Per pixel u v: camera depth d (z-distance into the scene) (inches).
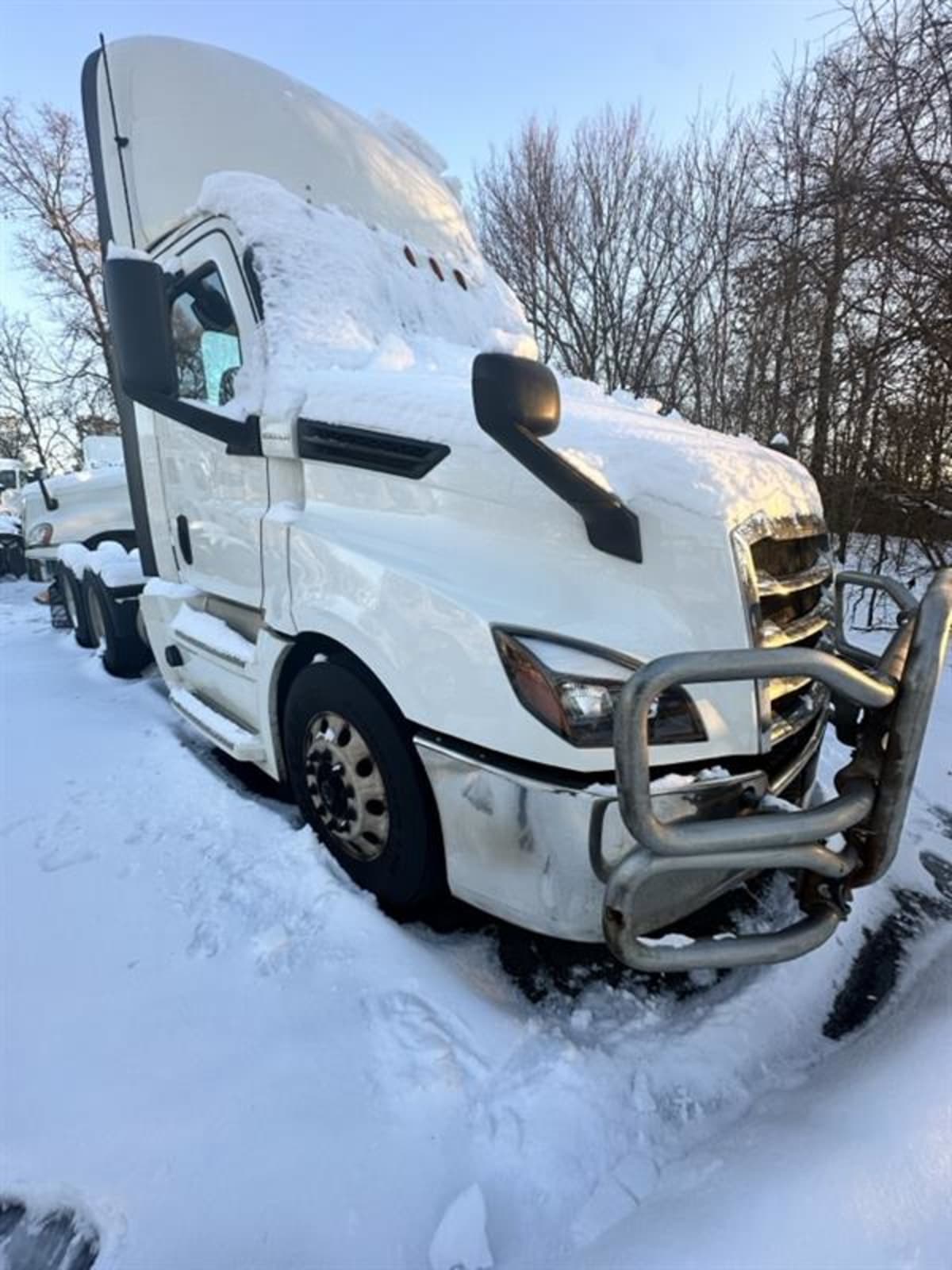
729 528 71.4
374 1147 60.3
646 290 558.3
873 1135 55.7
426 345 118.7
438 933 89.6
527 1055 69.8
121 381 103.6
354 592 88.2
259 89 134.0
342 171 132.6
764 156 377.4
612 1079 66.9
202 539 128.6
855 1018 77.7
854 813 64.1
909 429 278.5
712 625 71.1
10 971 82.6
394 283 123.2
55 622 303.3
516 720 70.9
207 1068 68.3
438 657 77.5
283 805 120.0
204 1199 56.5
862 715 67.6
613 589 74.0
